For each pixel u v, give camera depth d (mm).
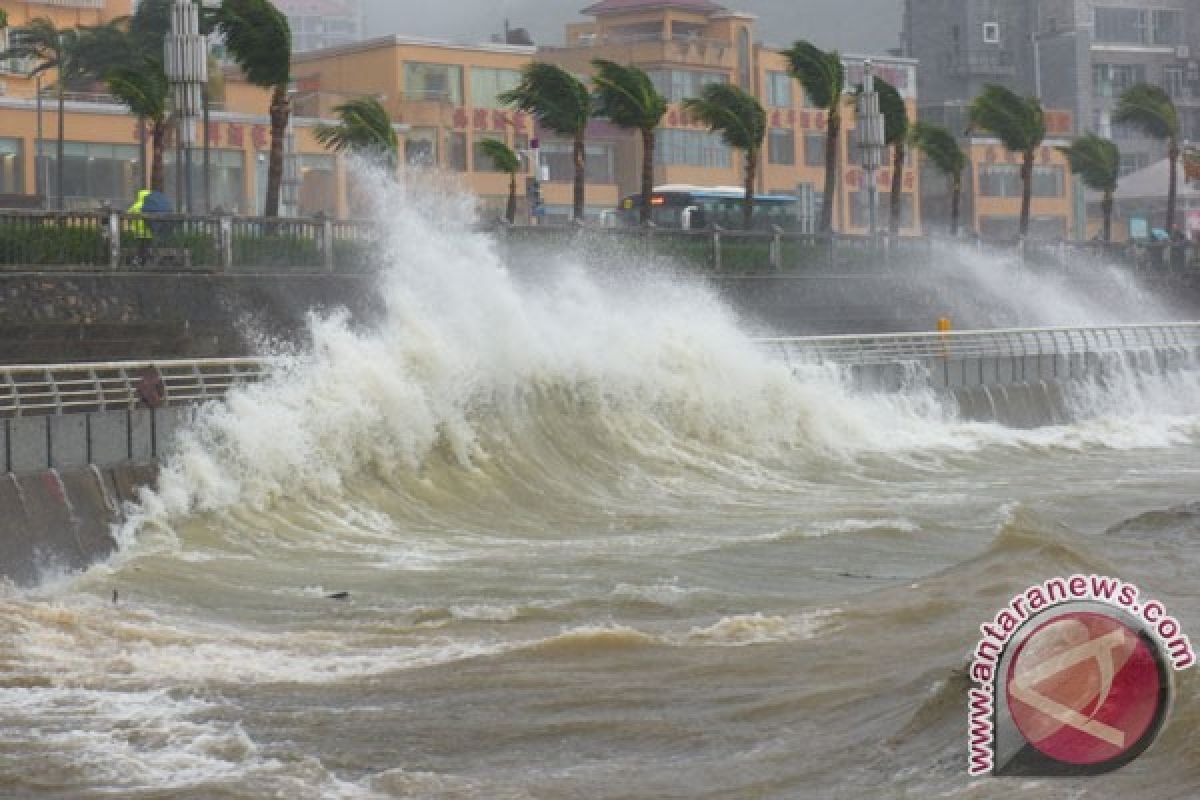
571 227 89500
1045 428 94438
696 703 29625
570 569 47281
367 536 53344
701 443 75688
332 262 78812
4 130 126875
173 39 80062
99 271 69250
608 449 70938
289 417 55375
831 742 26266
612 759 26688
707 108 116875
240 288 73625
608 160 173250
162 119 91875
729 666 32250
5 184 127438
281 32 86938
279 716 29453
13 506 43750
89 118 130750
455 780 25391
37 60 141875
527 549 51812
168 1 134000
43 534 44469
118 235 71250
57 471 46062
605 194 171875
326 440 57062
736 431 77750
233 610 40562
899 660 31453
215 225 74625
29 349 62688
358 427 58469
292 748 27594
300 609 40750
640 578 45594
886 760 24781
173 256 72938
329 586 44156
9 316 65750
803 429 80312
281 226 77125
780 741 26812
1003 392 94875
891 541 52938
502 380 68000
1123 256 138750
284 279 75000
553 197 167000
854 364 85250
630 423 73250
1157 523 50281
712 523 59062
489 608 40094
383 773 25812
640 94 108438
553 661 33438
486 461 64438
